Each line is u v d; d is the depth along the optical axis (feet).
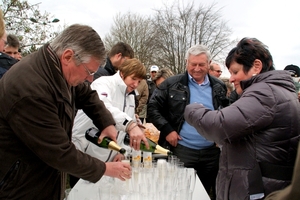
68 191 4.26
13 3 14.92
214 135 4.22
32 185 3.60
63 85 3.63
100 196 3.73
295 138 3.96
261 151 4.06
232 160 4.35
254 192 4.04
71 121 3.99
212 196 8.76
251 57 4.43
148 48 63.26
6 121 3.33
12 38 9.22
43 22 15.93
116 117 5.27
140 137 5.05
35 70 3.40
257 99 4.02
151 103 8.43
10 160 3.43
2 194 3.45
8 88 3.27
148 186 4.03
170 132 7.98
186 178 4.52
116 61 9.65
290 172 3.95
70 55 3.53
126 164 4.05
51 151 3.32
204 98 8.07
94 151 6.08
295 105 4.05
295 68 11.18
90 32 3.60
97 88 6.22
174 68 62.59
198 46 7.96
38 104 3.24
